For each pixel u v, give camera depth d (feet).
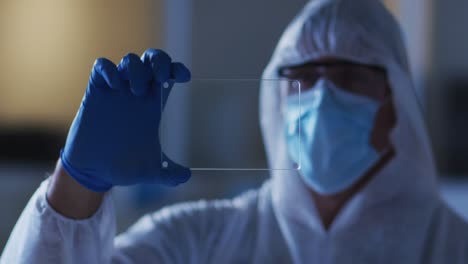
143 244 4.01
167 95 2.88
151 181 2.89
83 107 2.81
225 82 3.56
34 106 7.36
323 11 4.10
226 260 4.12
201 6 7.38
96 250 3.10
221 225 4.27
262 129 4.03
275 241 4.14
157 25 7.41
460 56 7.31
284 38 4.25
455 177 7.14
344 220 4.03
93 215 3.04
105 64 2.72
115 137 2.81
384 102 4.13
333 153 3.89
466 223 4.15
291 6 7.28
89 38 7.44
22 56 7.43
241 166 3.69
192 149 3.49
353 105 3.94
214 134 3.56
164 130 2.94
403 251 3.96
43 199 3.01
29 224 3.00
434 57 7.34
